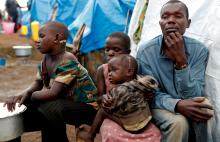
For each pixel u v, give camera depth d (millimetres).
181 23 2658
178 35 2561
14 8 18516
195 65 2805
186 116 2600
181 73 2611
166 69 2783
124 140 2561
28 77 8719
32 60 11172
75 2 6301
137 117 2633
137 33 3881
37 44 3141
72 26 5523
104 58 5305
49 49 3066
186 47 2811
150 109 2812
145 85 2660
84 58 5324
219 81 2861
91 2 5547
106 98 2715
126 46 3195
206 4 3217
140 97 2660
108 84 2971
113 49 3170
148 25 3662
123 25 5430
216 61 2869
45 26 3076
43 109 3031
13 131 2961
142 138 2590
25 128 3230
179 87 2666
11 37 15414
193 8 3279
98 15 5449
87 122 3152
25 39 14805
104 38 5340
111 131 2602
